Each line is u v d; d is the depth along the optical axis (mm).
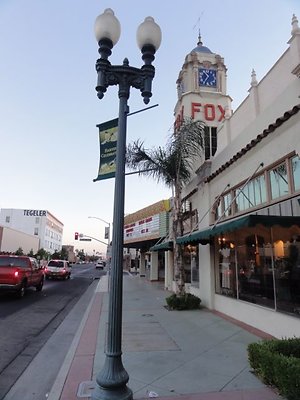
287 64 8867
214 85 18016
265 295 9125
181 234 13977
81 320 11594
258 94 10516
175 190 14188
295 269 7789
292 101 8109
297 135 7879
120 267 4766
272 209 8961
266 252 9141
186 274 17156
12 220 110250
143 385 5246
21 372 6230
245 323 10102
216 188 13258
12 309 13258
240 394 4859
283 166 8617
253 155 10125
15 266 16938
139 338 8328
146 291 21047
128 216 34562
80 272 54750
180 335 8664
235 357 6680
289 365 4516
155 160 14055
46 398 5078
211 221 13320
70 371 5883
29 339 8719
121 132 5281
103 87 5320
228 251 11922
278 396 4773
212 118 17281
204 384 5266
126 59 5523
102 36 5344
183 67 18594
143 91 5445
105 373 4484
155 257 30703
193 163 15992
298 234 7707
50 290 21703
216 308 12719
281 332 8148
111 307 4660
